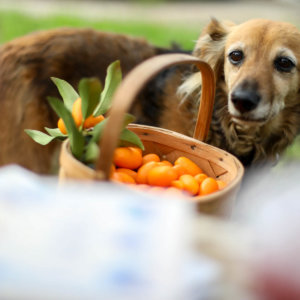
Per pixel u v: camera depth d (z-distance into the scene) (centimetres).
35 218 75
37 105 283
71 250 71
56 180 148
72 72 289
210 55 253
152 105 285
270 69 220
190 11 1010
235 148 250
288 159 271
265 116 212
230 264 74
